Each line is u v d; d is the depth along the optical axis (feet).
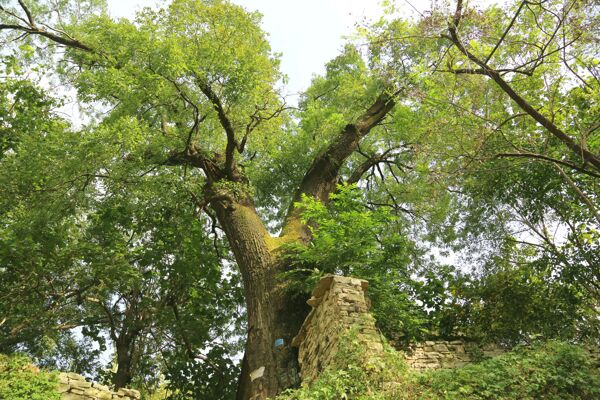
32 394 33.42
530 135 38.50
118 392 37.50
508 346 40.37
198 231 56.08
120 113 48.96
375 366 24.68
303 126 58.03
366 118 56.59
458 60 36.73
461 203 52.90
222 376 57.93
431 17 34.76
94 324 60.44
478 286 43.80
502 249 48.47
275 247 46.44
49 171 46.14
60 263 49.78
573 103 37.22
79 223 56.13
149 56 45.93
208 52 47.65
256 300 43.11
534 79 36.86
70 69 55.21
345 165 65.26
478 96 36.14
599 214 35.17
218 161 52.13
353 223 42.11
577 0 33.04
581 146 32.17
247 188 49.34
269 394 37.73
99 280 51.44
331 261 40.55
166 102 48.01
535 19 34.27
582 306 41.83
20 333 49.93
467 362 37.35
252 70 48.29
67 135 48.11
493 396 23.80
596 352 29.32
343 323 27.17
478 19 34.40
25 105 45.39
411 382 24.27
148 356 61.11
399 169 62.08
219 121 49.88
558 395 24.39
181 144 49.75
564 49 33.60
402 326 38.70
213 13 49.55
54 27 55.72
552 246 44.73
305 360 32.58
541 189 43.73
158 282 61.26
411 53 38.58
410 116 49.08
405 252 47.98
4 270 48.34
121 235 57.16
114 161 46.57
